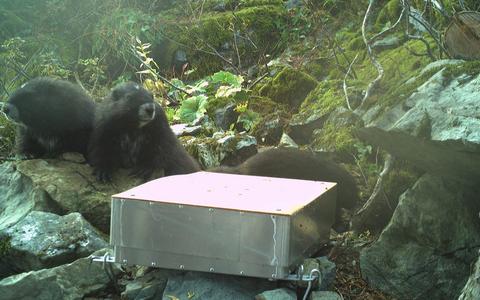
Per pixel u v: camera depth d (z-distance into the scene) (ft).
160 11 16.20
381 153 8.89
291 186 6.71
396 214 6.99
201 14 15.35
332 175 8.20
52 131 8.68
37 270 6.99
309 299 6.07
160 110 8.80
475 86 6.27
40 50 15.08
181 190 6.37
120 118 8.44
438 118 6.17
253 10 14.57
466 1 9.68
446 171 6.79
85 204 7.82
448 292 6.73
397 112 6.48
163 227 5.96
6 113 8.64
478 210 6.88
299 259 6.05
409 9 8.81
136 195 6.11
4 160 9.66
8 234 7.17
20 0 16.60
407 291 6.81
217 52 14.12
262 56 13.74
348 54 12.03
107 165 8.40
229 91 11.28
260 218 5.72
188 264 5.95
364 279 6.97
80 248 7.09
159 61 14.73
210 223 5.85
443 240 6.82
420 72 6.95
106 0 15.72
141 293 6.34
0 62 14.56
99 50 15.11
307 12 14.11
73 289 6.55
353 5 13.55
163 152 8.75
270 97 11.68
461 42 7.22
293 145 9.72
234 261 5.82
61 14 16.07
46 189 7.83
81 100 8.81
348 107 8.98
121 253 6.10
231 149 9.46
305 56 12.60
